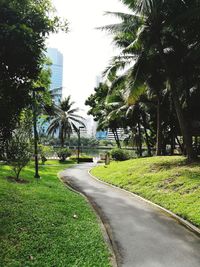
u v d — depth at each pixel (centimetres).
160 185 1420
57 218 889
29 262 596
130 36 2041
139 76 1952
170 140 3644
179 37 1920
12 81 688
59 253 646
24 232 747
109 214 1054
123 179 1764
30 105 843
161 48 1853
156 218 1005
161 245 753
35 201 1083
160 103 2578
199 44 1703
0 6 618
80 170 2767
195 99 2339
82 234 775
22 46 626
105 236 800
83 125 5222
